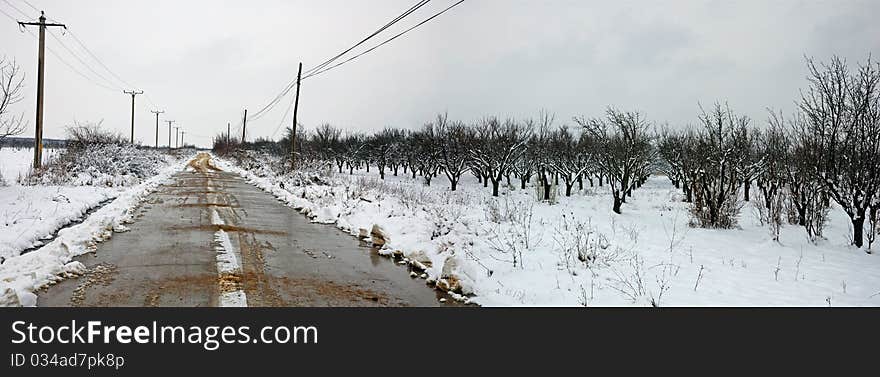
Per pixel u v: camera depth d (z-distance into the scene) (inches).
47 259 291.1
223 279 274.5
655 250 380.5
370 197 679.7
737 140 707.4
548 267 322.3
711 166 550.3
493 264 332.2
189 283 264.2
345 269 315.6
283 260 332.5
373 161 1800.0
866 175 391.9
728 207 522.9
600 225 529.7
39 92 860.0
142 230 435.5
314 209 601.6
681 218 611.8
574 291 271.4
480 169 1240.2
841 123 408.8
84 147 1087.0
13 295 217.6
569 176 1017.5
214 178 1230.3
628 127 890.1
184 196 757.9
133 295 241.3
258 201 727.7
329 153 1788.9
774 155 639.1
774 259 350.0
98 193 716.0
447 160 1164.5
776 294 266.1
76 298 235.1
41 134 863.1
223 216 542.0
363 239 434.3
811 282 288.4
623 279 293.0
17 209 485.7
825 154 421.7
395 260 350.9
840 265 331.9
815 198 441.1
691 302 253.0
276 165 1398.9
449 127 1316.4
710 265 330.0
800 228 482.6
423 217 488.7
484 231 437.4
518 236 414.0
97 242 372.2
